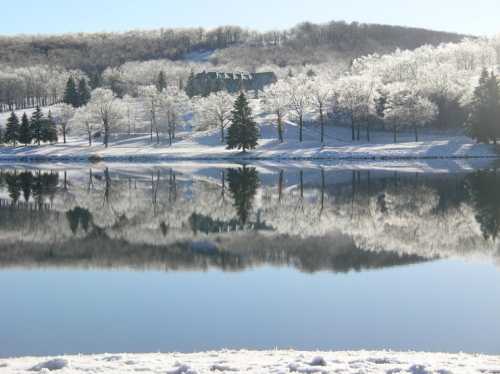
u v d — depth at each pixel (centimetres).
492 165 8406
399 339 1836
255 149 11181
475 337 1845
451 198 5141
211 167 9131
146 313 2147
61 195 5772
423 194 5431
